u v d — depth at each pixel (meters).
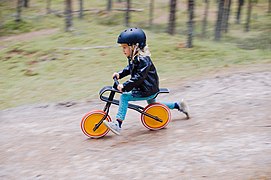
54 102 9.68
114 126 5.73
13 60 16.38
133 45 5.35
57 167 5.21
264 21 31.52
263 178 4.26
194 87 9.46
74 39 18.62
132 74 5.55
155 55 15.40
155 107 6.06
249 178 4.30
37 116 8.39
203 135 5.78
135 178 4.63
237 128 5.98
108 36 18.89
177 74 11.85
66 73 13.77
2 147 6.30
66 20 20.62
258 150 5.06
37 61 15.84
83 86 11.54
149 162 5.00
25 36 22.44
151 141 5.72
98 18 29.64
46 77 13.50
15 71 14.82
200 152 5.15
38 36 21.36
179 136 5.82
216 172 4.54
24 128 7.39
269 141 5.34
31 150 5.99
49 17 27.91
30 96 11.03
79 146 5.86
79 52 16.34
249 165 4.63
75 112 8.44
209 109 7.20
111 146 5.69
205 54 15.39
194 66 13.27
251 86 8.84
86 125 6.02
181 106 6.39
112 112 7.95
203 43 17.84
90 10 29.52
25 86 12.37
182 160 4.96
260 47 18.16
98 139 6.04
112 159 5.23
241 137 5.58
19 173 5.17
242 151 5.07
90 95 10.21
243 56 14.48
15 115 8.68
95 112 5.99
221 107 7.27
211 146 5.32
